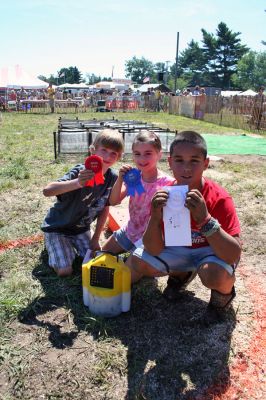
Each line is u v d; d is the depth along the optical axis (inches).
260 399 80.8
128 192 111.0
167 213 86.7
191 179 90.1
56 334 97.9
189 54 3976.4
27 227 163.8
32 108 1038.4
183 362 89.5
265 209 198.8
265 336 99.2
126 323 102.6
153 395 80.7
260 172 295.3
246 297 117.0
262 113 628.4
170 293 112.2
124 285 102.9
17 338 96.2
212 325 102.0
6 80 1063.6
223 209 93.6
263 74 3526.1
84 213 125.0
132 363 88.7
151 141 110.3
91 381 83.6
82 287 114.3
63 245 128.7
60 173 268.1
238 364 89.8
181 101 909.2
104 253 107.8
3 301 107.8
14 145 396.2
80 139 335.9
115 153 116.0
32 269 129.4
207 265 94.2
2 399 78.3
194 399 80.3
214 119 757.3
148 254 103.3
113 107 1134.4
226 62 3464.6
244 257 144.9
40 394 80.0
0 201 201.2
